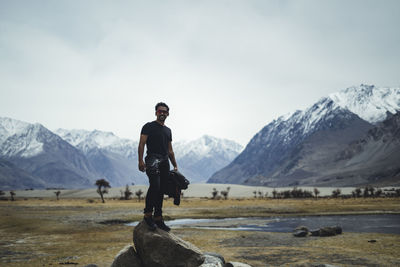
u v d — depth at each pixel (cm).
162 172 844
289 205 10788
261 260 2170
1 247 2881
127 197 18738
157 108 854
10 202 14775
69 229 4466
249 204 11750
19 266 2020
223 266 1015
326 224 5244
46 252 2575
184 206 10538
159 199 879
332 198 17675
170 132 869
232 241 3234
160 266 872
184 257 887
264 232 4009
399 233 3847
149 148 838
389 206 9469
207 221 6241
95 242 3192
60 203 13600
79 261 2155
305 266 1878
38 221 5362
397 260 2064
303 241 3117
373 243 2827
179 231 4228
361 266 1900
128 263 903
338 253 2362
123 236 3681
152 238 870
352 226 4778
